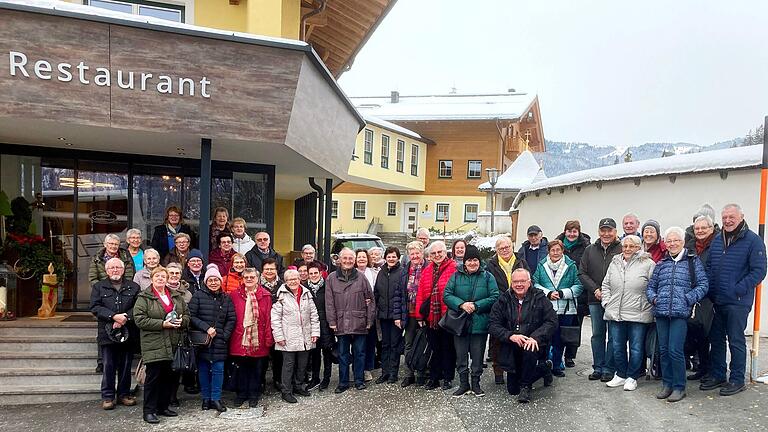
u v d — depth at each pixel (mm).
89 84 6203
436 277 6301
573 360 7234
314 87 7391
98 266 6059
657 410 5188
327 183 11656
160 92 6438
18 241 7590
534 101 35344
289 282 6207
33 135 7176
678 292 5328
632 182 10398
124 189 8711
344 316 6398
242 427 5328
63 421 5516
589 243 7113
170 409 5738
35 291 7883
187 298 5914
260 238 6945
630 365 5848
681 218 8969
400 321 6578
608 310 5926
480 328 6000
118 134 6891
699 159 8633
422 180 32562
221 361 5820
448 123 32594
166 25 6219
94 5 8500
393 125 29609
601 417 5148
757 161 7512
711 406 5172
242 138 6824
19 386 6230
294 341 6105
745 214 7816
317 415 5629
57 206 8383
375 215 33031
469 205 32188
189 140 7176
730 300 5379
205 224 7059
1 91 5980
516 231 20141
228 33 6410
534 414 5344
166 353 5453
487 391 6148
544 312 5793
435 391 6281
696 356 6371
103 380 5836
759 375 5910
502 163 32938
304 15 10938
